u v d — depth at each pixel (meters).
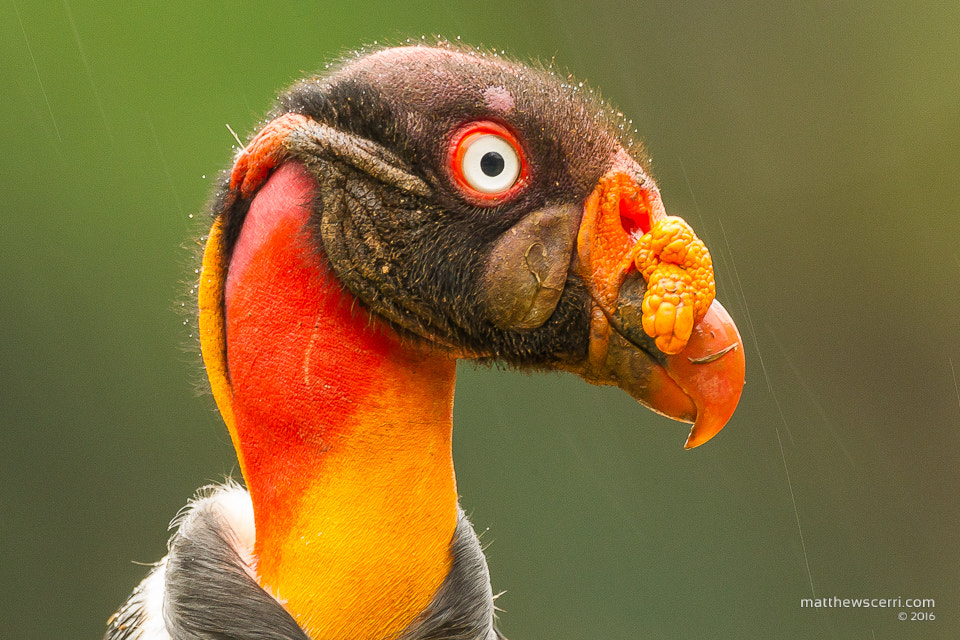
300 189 3.09
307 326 3.09
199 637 3.08
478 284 3.09
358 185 3.09
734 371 3.10
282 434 3.09
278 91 3.12
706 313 3.10
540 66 3.12
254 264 3.09
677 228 3.09
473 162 3.09
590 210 3.10
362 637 3.09
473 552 3.11
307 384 3.09
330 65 3.12
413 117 3.09
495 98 3.09
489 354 3.10
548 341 3.10
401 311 3.09
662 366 3.10
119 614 3.12
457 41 3.13
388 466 3.09
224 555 3.09
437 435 3.10
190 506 3.13
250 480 3.10
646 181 3.10
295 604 3.09
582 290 3.10
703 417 3.10
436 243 3.09
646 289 3.10
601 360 3.10
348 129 3.09
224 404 3.10
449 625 3.10
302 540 3.09
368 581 3.09
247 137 3.12
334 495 3.09
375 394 3.09
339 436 3.09
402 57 3.10
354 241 3.09
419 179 3.09
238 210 3.10
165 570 3.10
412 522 3.10
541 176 3.09
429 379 3.10
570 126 3.10
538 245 3.09
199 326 3.11
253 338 3.09
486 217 3.09
